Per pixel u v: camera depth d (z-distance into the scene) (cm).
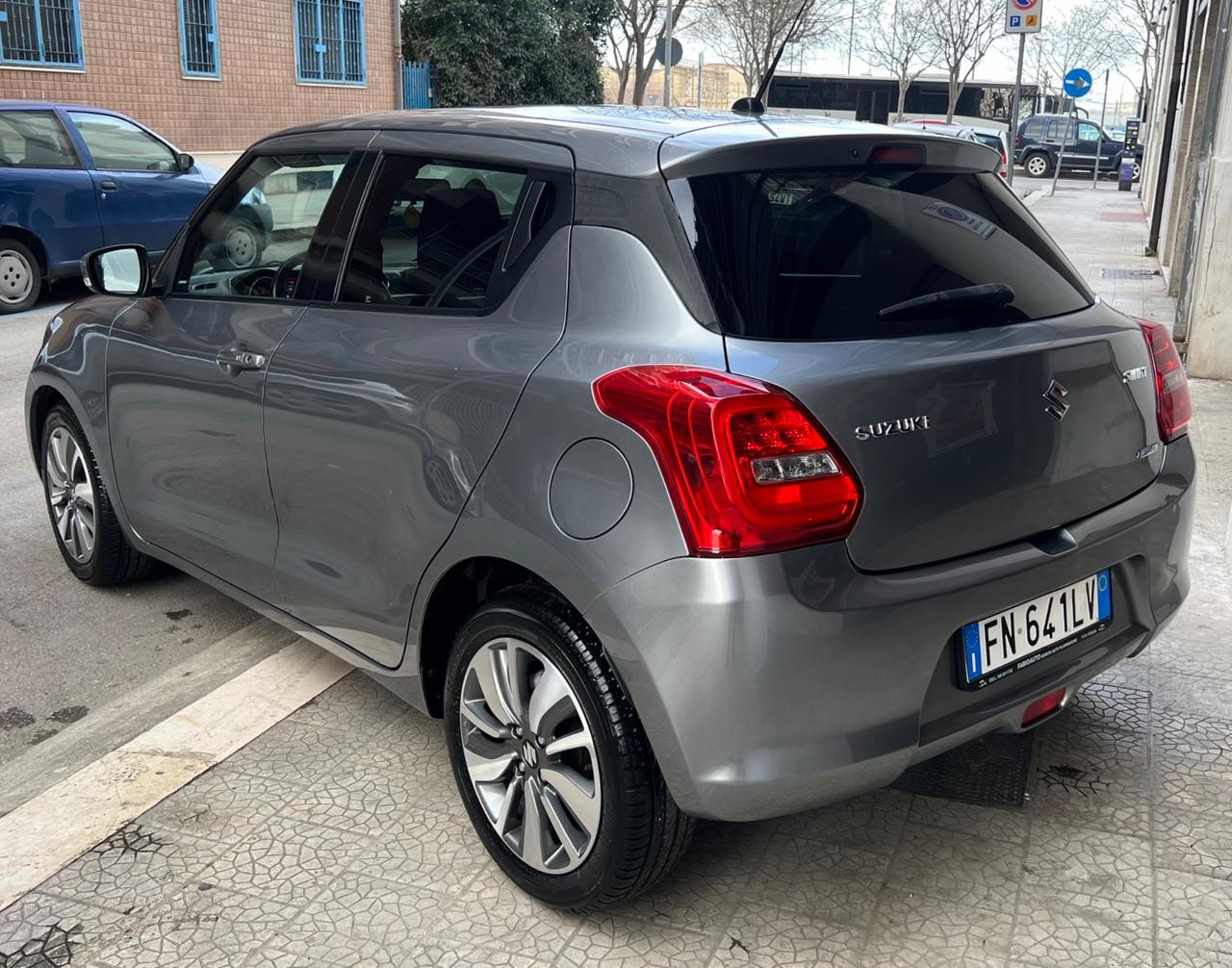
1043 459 255
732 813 230
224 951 256
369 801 312
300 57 2344
